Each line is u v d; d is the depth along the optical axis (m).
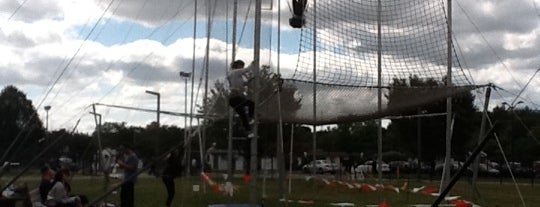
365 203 16.80
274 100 12.64
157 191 20.11
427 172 49.84
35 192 11.76
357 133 61.62
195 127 7.77
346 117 14.05
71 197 11.48
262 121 14.31
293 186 23.70
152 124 18.12
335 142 61.34
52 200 10.76
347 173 39.44
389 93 13.02
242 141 19.27
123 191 11.55
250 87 9.25
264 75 10.43
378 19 13.80
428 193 20.27
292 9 10.91
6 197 9.76
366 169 47.06
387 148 60.78
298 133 36.62
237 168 26.75
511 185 31.67
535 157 46.47
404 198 18.78
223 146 20.03
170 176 13.28
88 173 20.97
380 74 13.62
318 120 14.49
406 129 45.78
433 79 13.66
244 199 15.80
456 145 42.25
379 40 13.78
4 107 20.83
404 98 13.09
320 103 13.27
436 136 44.50
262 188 20.31
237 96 9.21
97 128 12.95
